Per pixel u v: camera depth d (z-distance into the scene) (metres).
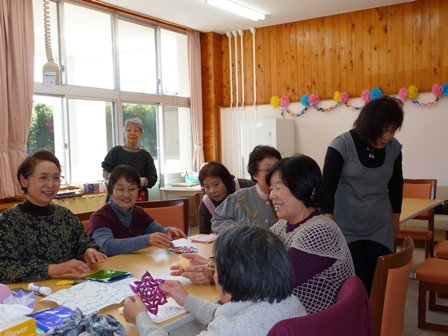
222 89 6.93
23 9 4.50
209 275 1.68
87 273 1.87
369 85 5.79
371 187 2.15
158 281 1.49
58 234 1.96
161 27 6.32
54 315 1.32
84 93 5.32
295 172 1.41
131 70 6.02
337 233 1.39
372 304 1.41
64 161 5.17
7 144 4.40
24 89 4.50
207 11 5.73
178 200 3.05
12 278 1.72
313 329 0.88
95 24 5.51
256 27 6.54
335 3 5.50
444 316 3.16
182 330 1.62
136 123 4.77
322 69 6.11
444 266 2.93
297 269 1.32
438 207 4.96
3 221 1.82
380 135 1.95
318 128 6.16
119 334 1.13
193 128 6.75
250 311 1.00
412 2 5.47
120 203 2.39
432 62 5.39
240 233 1.05
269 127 5.95
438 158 5.41
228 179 2.62
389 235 2.23
